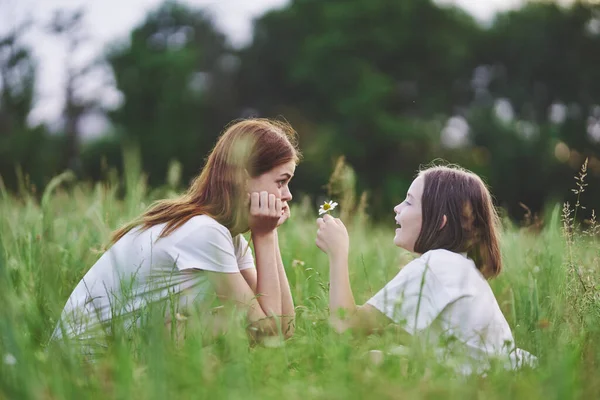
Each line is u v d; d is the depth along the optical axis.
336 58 30.17
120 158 30.33
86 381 2.19
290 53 34.16
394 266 4.36
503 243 3.84
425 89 31.75
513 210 28.80
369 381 2.09
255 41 35.28
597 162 29.66
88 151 30.92
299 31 34.47
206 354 2.35
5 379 1.98
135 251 3.00
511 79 33.19
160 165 31.00
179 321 2.72
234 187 3.12
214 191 3.13
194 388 2.00
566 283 3.24
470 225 2.98
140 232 3.05
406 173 28.50
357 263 4.22
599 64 32.06
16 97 28.22
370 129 28.02
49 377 2.07
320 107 31.62
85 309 2.92
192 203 3.16
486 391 2.16
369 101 27.70
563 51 32.28
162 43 36.50
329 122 29.23
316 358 2.42
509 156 28.61
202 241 2.98
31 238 3.63
